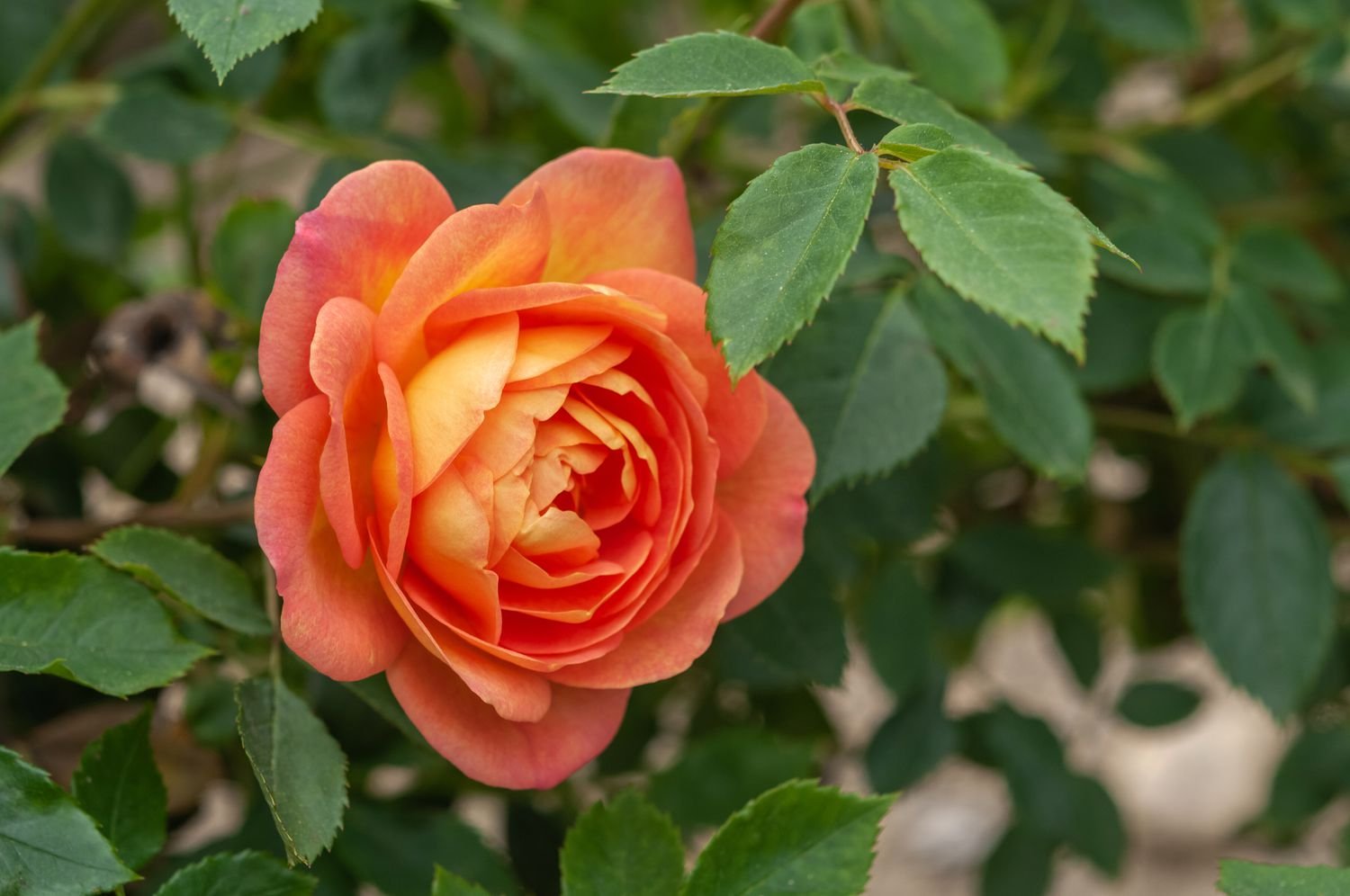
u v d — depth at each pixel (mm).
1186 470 742
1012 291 500
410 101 803
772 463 547
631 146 583
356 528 518
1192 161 714
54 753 597
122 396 635
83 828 518
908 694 685
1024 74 711
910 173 519
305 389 520
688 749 607
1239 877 533
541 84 667
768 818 538
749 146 717
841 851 538
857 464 583
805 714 711
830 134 608
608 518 536
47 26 692
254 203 619
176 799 613
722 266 518
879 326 595
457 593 527
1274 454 657
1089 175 685
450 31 667
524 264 534
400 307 519
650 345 529
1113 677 1007
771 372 589
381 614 530
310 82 716
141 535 547
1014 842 719
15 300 657
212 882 534
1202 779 1257
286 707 542
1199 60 794
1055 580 691
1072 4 708
